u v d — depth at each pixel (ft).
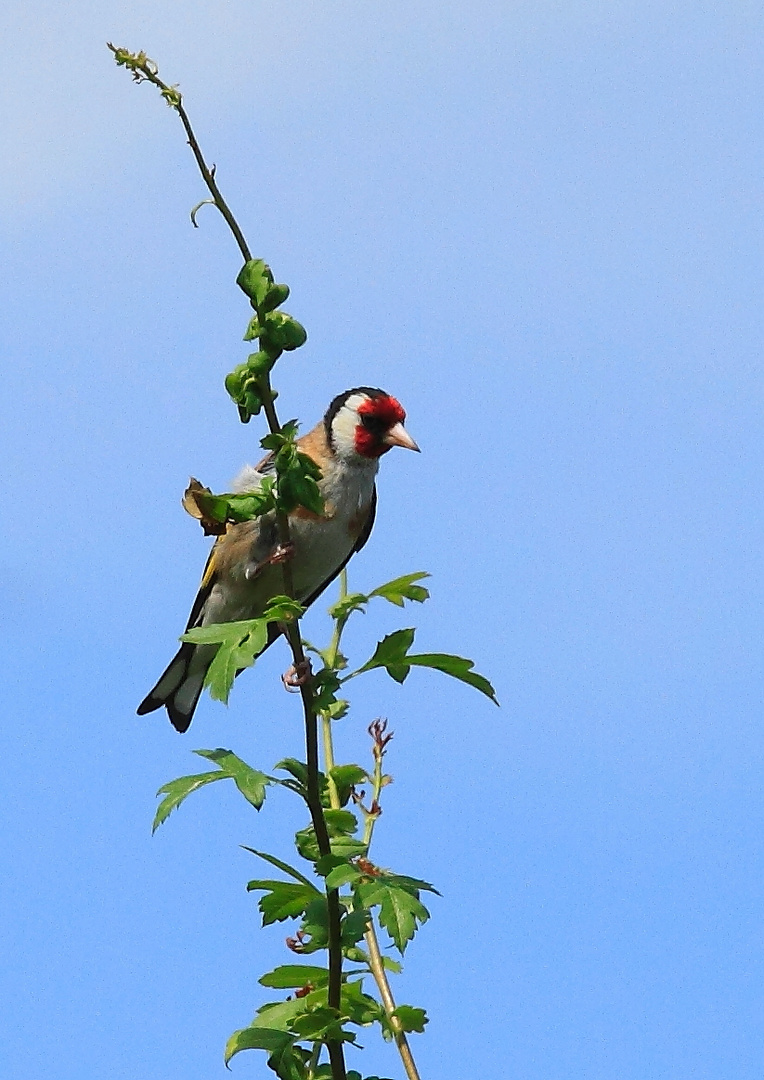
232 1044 15.38
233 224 15.21
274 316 15.35
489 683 15.76
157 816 14.39
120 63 14.28
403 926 14.51
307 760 15.39
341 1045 15.46
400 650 15.51
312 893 15.89
